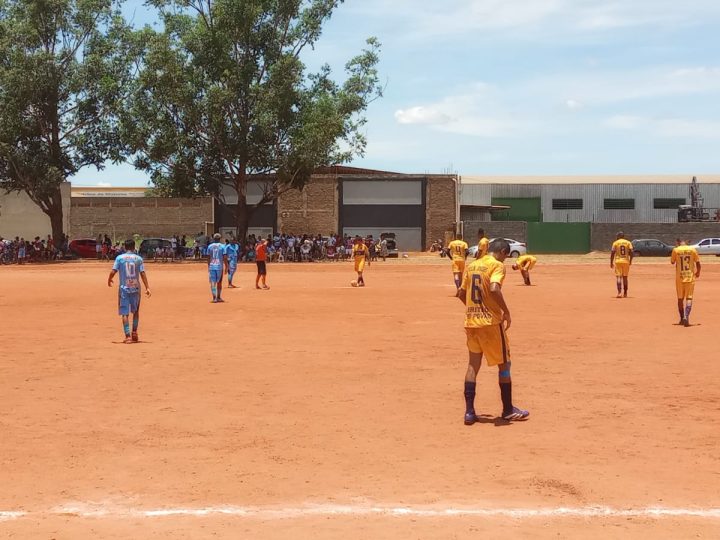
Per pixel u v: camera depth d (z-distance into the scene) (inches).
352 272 1750.7
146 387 415.2
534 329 658.2
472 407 332.8
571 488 245.0
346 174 2792.8
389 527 210.4
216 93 2180.1
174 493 243.4
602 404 367.9
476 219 3253.0
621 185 3447.3
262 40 2314.2
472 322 334.0
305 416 348.2
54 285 1326.3
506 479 255.1
